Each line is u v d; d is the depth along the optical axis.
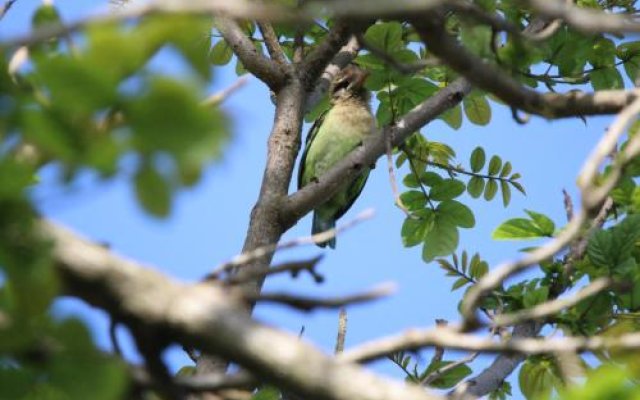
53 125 3.30
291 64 11.70
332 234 4.96
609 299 9.53
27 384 3.87
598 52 11.03
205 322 3.96
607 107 6.18
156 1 3.30
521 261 4.70
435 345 4.42
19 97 3.51
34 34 3.44
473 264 11.24
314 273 4.73
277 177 10.81
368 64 11.46
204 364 8.09
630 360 4.35
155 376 4.25
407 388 3.85
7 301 3.87
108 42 3.21
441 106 11.03
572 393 3.59
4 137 3.50
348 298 4.30
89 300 4.03
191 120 3.26
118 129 3.29
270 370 3.89
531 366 9.68
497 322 4.62
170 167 3.33
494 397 10.48
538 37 5.95
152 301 4.01
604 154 5.09
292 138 11.12
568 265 10.34
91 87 3.23
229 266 4.74
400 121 10.95
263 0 7.95
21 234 3.57
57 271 3.92
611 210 10.55
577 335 9.51
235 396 4.74
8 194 3.53
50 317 3.69
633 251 10.45
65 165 3.36
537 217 10.78
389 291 4.30
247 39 11.59
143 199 3.36
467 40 6.07
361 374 3.88
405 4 4.30
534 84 11.25
